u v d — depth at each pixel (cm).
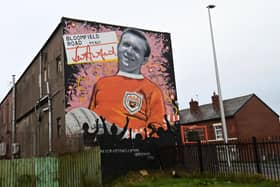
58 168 1159
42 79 1862
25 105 2180
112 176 1511
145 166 1612
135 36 1767
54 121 1619
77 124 1496
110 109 1592
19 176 1102
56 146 1535
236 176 1156
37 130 1855
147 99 1717
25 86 2223
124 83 1667
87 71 1582
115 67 1661
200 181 1195
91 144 1503
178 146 1541
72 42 1584
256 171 1176
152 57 1795
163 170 1556
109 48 1669
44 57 1855
